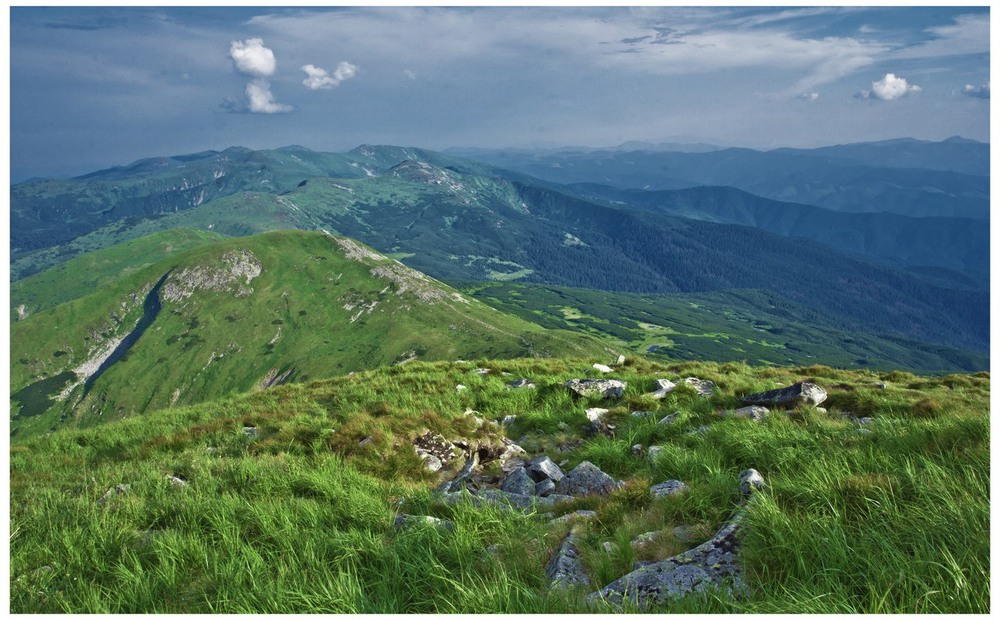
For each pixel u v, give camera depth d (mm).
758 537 5836
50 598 6457
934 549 5102
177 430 16688
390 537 7613
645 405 15852
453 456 12492
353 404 17859
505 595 5387
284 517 8039
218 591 6102
